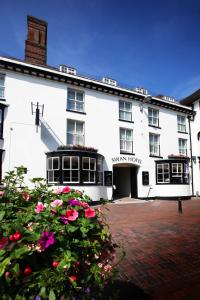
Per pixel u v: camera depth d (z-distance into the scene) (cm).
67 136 1658
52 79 1619
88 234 220
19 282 179
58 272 181
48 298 183
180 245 607
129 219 991
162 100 2162
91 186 1534
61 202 221
